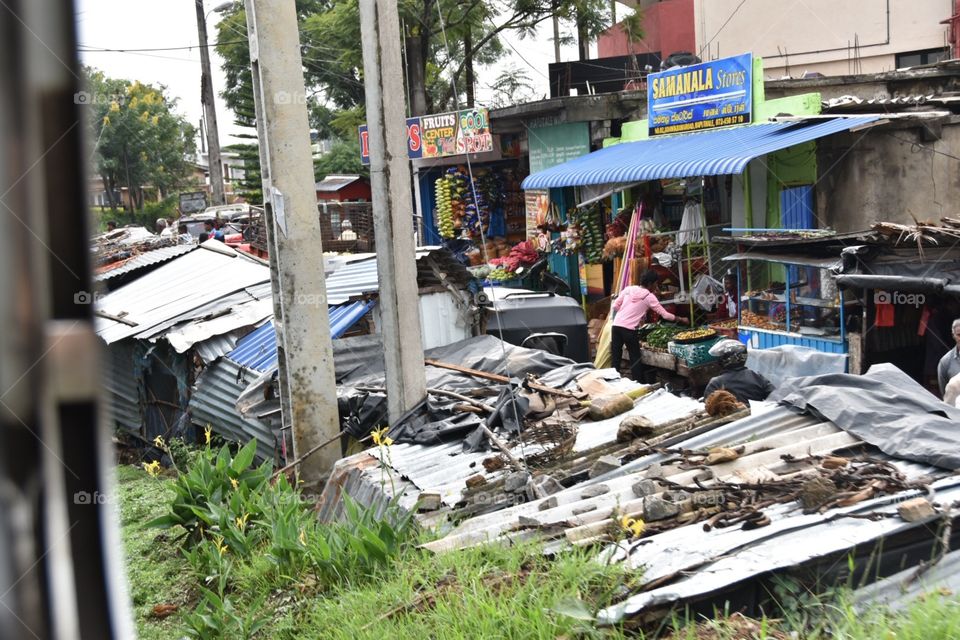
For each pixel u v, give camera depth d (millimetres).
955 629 3428
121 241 25062
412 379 9484
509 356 10539
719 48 23953
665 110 17328
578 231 17922
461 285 13031
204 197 38375
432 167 25078
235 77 41281
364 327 12828
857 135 13617
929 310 10289
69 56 1489
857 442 6059
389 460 7453
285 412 10492
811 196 14062
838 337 11148
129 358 14977
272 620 5977
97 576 1669
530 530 5457
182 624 6637
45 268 1466
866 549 4297
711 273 14195
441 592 4973
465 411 8719
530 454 7133
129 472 13016
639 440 6973
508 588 4707
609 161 16734
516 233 23484
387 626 4773
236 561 7301
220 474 8234
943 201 13547
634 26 24594
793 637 3771
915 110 13648
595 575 4500
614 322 13484
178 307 14867
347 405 10406
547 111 20141
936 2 21125
